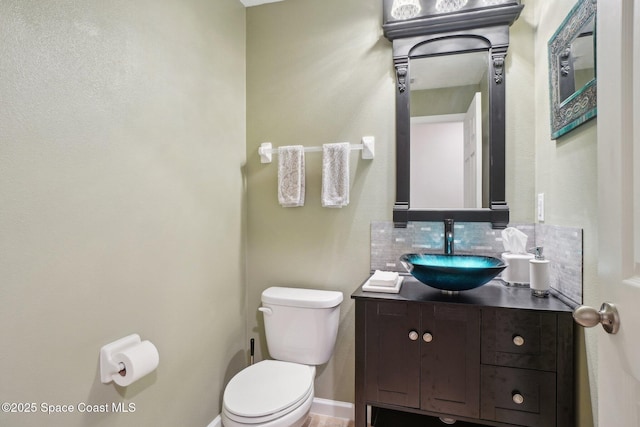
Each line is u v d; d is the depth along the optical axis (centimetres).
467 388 127
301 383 144
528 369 121
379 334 137
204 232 159
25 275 84
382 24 176
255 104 198
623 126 62
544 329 119
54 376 91
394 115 178
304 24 191
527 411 121
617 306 64
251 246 198
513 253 155
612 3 66
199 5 156
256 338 198
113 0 109
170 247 136
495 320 123
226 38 179
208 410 161
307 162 191
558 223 136
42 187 88
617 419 64
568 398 117
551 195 142
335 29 187
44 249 89
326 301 166
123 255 113
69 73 95
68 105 95
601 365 71
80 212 98
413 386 133
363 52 183
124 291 114
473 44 165
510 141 163
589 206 111
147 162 124
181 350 142
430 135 171
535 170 160
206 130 161
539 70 155
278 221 195
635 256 59
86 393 100
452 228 162
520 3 163
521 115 162
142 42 121
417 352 132
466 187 167
